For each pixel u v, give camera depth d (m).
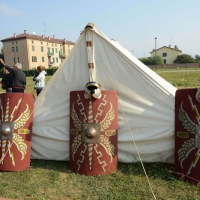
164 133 4.17
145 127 4.28
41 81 7.48
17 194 3.50
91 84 3.97
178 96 3.89
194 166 3.61
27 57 63.81
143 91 4.26
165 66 61.72
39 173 4.16
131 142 4.36
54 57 72.31
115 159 4.11
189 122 3.70
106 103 4.07
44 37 70.94
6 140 4.23
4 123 4.26
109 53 4.30
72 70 4.47
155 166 4.17
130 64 4.24
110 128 4.07
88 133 3.94
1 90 17.17
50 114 4.60
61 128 4.57
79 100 4.13
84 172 4.01
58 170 4.24
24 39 63.28
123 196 3.35
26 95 4.44
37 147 4.70
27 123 4.41
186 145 3.71
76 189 3.62
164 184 3.64
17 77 6.13
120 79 4.32
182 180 3.70
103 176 3.94
